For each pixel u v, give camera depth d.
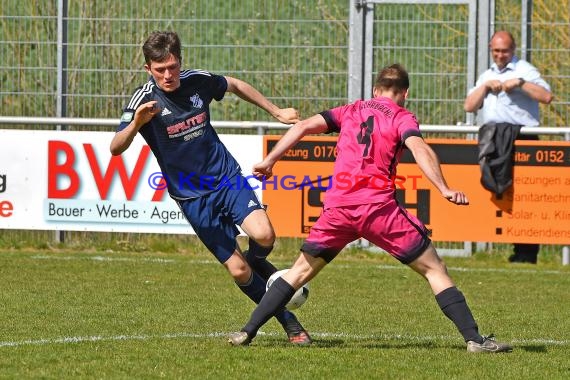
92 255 34.94
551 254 35.44
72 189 35.34
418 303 26.30
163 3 37.09
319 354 19.02
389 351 19.48
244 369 17.55
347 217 18.77
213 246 20.42
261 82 36.97
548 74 36.41
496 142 33.84
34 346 19.56
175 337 20.84
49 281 28.81
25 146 35.47
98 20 37.22
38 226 35.56
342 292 28.03
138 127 19.12
